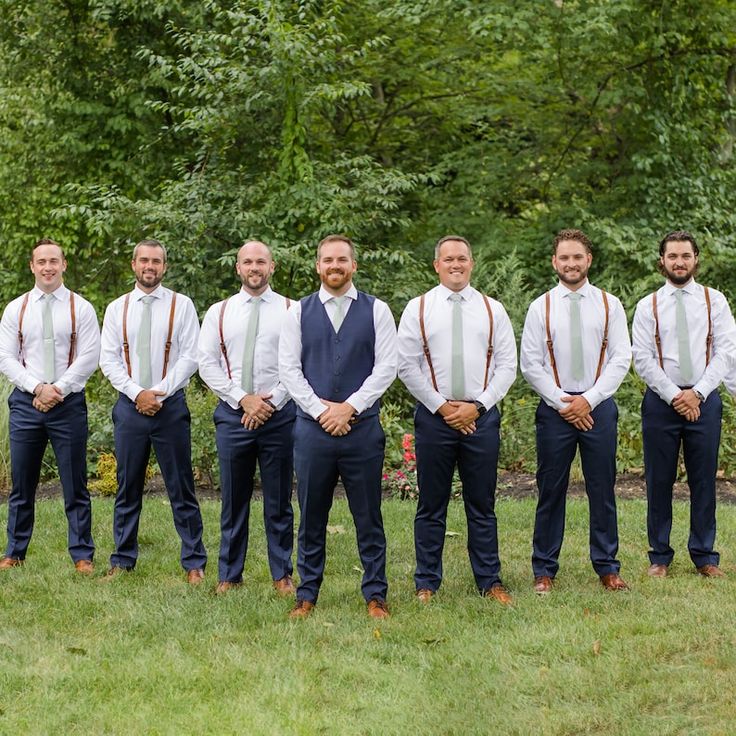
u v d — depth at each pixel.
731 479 8.78
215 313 5.62
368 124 14.39
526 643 4.72
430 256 12.72
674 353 5.85
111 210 11.71
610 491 5.64
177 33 12.73
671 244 5.84
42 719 3.96
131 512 5.95
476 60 13.46
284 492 5.62
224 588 5.62
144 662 4.51
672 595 5.52
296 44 10.53
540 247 12.55
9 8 13.59
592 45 11.75
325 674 4.41
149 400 5.69
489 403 5.34
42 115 14.05
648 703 4.09
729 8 12.20
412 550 6.51
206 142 11.45
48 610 5.25
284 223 10.78
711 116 12.84
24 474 6.07
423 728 3.88
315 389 5.12
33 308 6.01
